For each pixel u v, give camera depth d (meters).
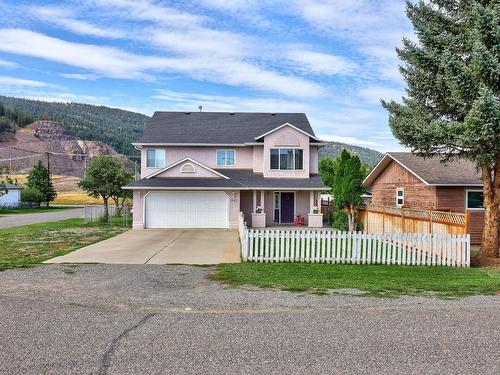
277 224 29.14
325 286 9.70
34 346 5.68
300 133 28.75
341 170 26.11
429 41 14.30
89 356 5.35
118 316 7.12
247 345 5.80
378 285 9.88
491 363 5.27
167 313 7.34
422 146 14.57
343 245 13.51
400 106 15.67
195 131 30.77
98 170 30.94
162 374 4.86
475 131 12.31
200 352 5.53
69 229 25.56
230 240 19.89
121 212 40.31
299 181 28.22
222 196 26.45
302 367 5.09
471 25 13.75
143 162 29.38
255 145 29.27
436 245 13.52
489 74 12.43
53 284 9.59
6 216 42.75
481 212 20.45
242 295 8.70
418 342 5.98
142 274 11.03
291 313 7.41
